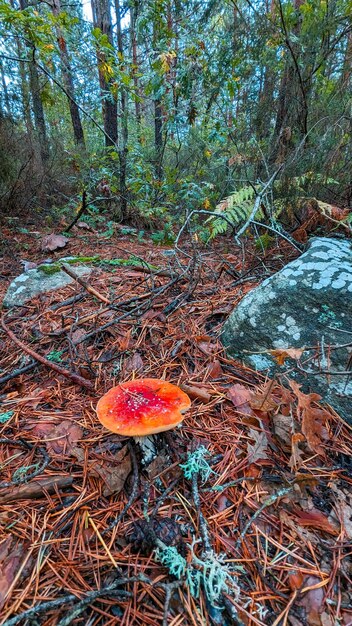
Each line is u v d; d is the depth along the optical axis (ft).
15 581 3.13
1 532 3.57
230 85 14.05
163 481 4.12
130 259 11.01
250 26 12.91
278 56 12.80
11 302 8.30
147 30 15.38
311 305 5.66
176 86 14.53
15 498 3.89
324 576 3.29
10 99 17.70
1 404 5.32
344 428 4.96
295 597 3.12
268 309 5.99
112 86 14.69
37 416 5.11
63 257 11.54
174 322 7.23
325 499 4.00
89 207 16.34
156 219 15.88
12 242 13.02
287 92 12.11
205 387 5.64
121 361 6.23
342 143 9.78
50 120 29.91
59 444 4.64
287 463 4.41
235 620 2.89
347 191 10.02
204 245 12.17
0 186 15.14
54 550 3.44
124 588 3.15
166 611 2.83
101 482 4.15
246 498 4.00
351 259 6.23
